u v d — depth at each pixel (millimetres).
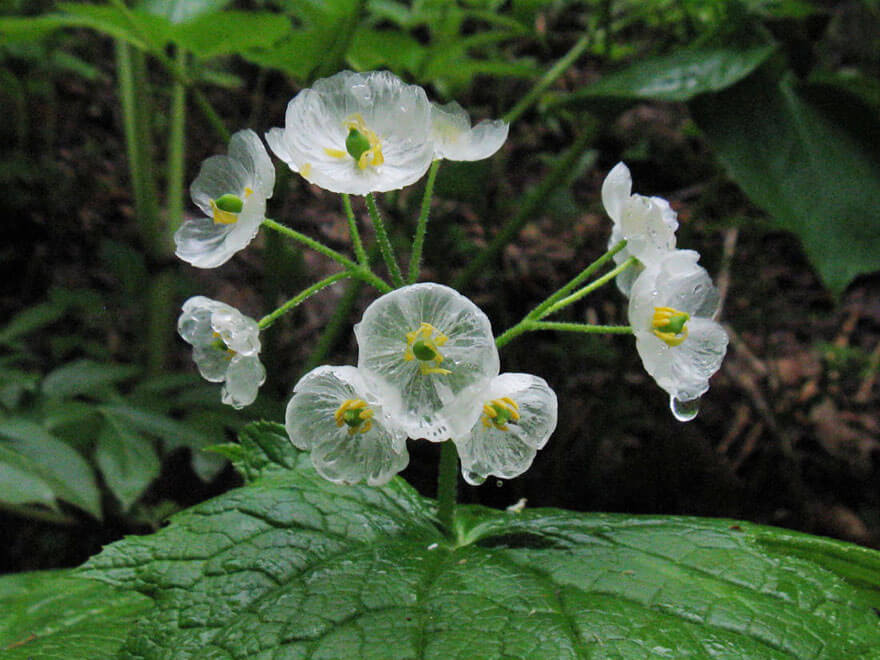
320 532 155
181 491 315
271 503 159
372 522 159
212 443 263
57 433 249
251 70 523
